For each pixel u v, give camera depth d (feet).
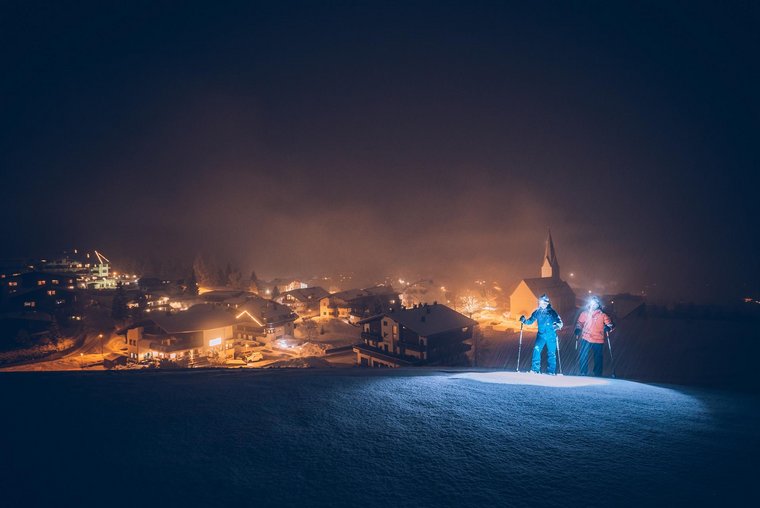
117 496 12.23
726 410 26.73
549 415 22.25
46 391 25.88
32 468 14.23
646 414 23.39
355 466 14.80
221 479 13.57
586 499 12.37
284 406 22.77
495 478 13.97
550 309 44.57
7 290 336.70
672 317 302.66
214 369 42.24
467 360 200.75
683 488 13.24
